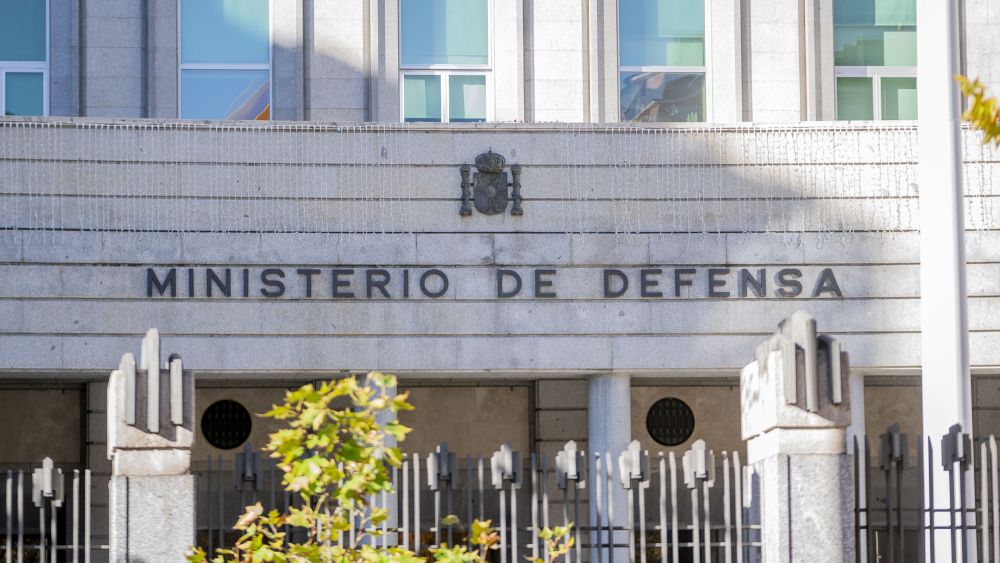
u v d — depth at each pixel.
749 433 18.33
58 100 28.42
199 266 26.83
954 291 22.34
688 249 27.45
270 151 27.16
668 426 31.08
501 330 27.20
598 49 28.98
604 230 27.45
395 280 27.11
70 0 28.53
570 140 27.50
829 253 27.56
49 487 17.19
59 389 30.34
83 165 26.80
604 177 27.53
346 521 15.25
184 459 17.30
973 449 18.25
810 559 17.12
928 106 22.80
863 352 27.47
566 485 17.33
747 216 27.62
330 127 27.23
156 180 26.92
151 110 28.41
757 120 29.11
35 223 26.62
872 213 27.67
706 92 29.28
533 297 27.28
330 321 26.95
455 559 15.10
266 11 28.88
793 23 29.34
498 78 28.92
